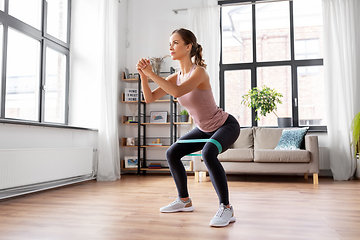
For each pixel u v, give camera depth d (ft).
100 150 13.61
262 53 17.02
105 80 13.87
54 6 14.15
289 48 16.74
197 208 7.17
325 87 14.83
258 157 12.82
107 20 14.28
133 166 16.31
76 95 14.85
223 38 17.43
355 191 10.16
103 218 6.17
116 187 11.12
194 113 6.27
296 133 13.99
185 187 6.79
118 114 16.44
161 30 17.52
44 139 10.90
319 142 15.56
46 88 13.35
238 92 17.08
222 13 17.44
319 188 10.93
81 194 9.46
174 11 17.25
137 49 17.65
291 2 16.61
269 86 16.79
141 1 17.88
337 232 5.15
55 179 10.67
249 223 5.78
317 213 6.68
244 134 15.31
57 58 14.32
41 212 6.79
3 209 7.15
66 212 6.77
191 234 5.03
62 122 14.53
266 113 16.56
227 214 5.70
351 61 14.67
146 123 16.26
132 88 17.17
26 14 12.25
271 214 6.59
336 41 14.80
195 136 6.57
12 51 11.36
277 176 15.48
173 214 6.54
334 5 15.06
